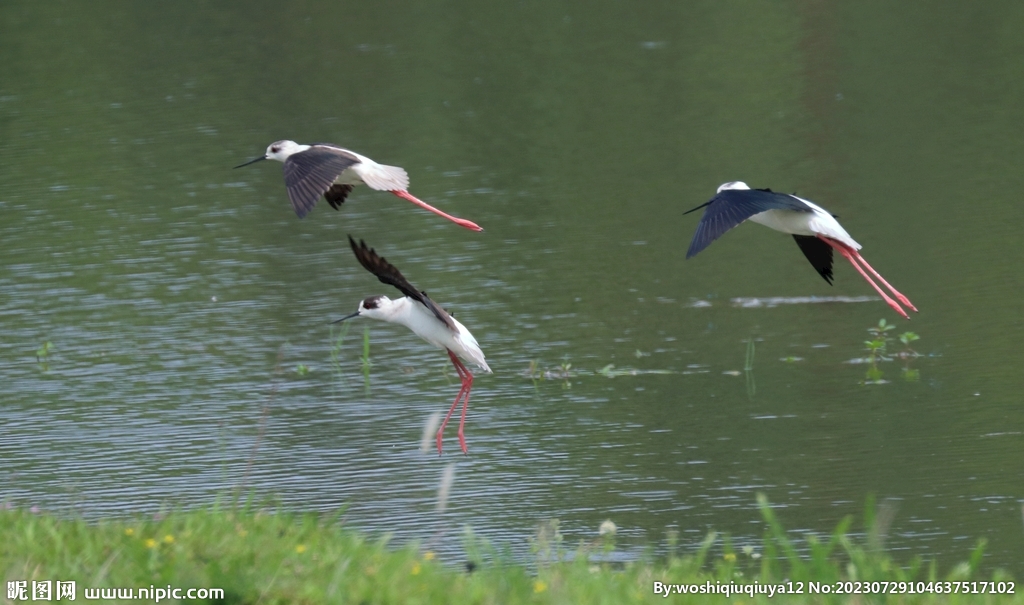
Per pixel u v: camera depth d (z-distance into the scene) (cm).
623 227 2073
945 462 1188
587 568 734
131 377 1503
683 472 1192
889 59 3059
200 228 2136
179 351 1590
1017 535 1034
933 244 1912
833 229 1071
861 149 2433
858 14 3484
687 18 3531
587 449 1257
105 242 2066
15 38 3500
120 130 2714
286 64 3200
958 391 1377
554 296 1769
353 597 643
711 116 2717
